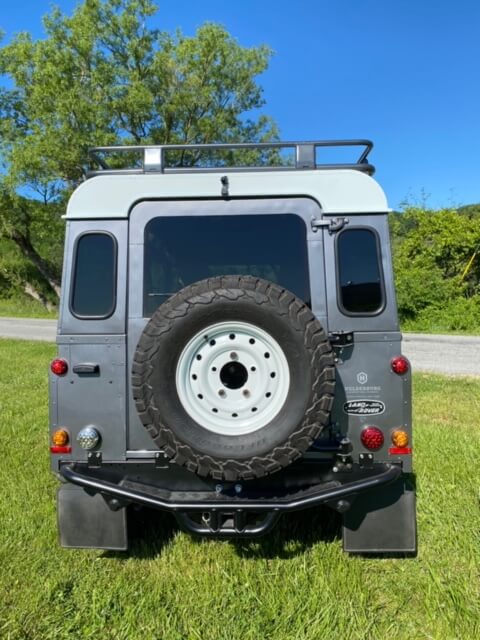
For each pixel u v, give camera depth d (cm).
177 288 289
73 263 287
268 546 305
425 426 542
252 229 288
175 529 326
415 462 431
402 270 1805
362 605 249
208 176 288
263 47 2294
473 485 386
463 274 1770
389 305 277
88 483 266
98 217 288
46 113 2070
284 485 272
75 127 2084
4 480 408
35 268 2897
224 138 2342
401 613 247
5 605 252
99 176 291
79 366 281
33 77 2144
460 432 520
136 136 2255
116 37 2133
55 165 2070
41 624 238
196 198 288
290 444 245
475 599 254
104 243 289
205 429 252
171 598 258
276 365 252
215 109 2325
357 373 275
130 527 298
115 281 286
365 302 278
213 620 241
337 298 279
